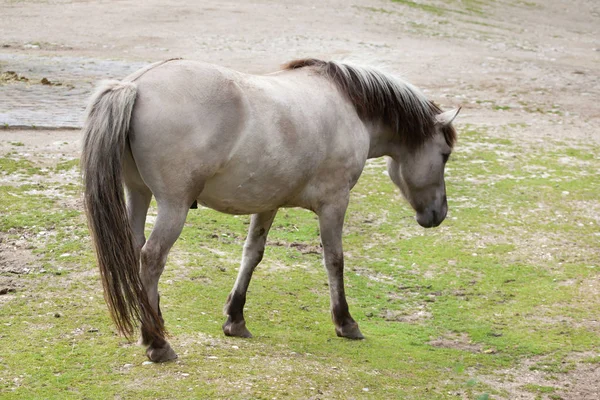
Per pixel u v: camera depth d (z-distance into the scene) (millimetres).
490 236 11453
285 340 7531
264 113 6562
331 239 7602
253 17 30344
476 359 7645
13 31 26297
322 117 7156
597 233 11773
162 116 6074
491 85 22250
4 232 9773
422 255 10672
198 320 7750
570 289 9688
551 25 34594
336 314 7797
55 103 16953
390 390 6570
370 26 30344
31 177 12086
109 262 5906
